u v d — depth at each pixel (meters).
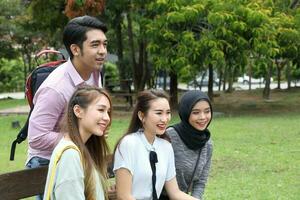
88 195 3.17
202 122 4.43
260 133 13.99
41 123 3.82
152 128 4.12
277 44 18.73
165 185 4.22
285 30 19.03
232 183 8.51
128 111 20.34
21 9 32.19
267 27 17.91
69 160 3.09
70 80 3.91
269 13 18.55
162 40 18.00
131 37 22.78
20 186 3.86
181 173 4.48
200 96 4.40
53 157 3.12
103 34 3.97
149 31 17.86
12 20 31.80
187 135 4.43
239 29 17.45
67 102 3.76
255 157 10.66
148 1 18.55
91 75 4.11
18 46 35.62
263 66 18.48
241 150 11.41
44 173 3.97
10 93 44.31
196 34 18.41
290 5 21.92
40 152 3.93
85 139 3.36
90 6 17.83
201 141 4.47
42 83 3.96
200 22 18.33
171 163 4.24
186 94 4.48
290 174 9.18
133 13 19.61
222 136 13.38
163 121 4.12
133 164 4.03
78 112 3.32
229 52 18.05
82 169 3.14
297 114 19.78
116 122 16.70
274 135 13.63
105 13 19.97
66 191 3.04
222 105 23.86
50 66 4.18
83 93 3.33
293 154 10.98
